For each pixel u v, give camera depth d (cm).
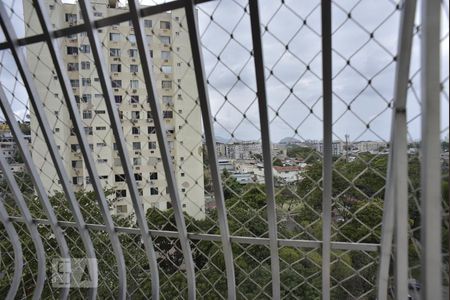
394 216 175
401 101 156
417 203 160
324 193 190
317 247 207
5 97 243
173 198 227
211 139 207
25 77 228
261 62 181
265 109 190
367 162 184
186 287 259
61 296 272
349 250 203
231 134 208
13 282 280
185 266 246
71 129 246
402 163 160
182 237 238
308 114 187
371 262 202
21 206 270
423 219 127
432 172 123
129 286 280
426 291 127
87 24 200
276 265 219
